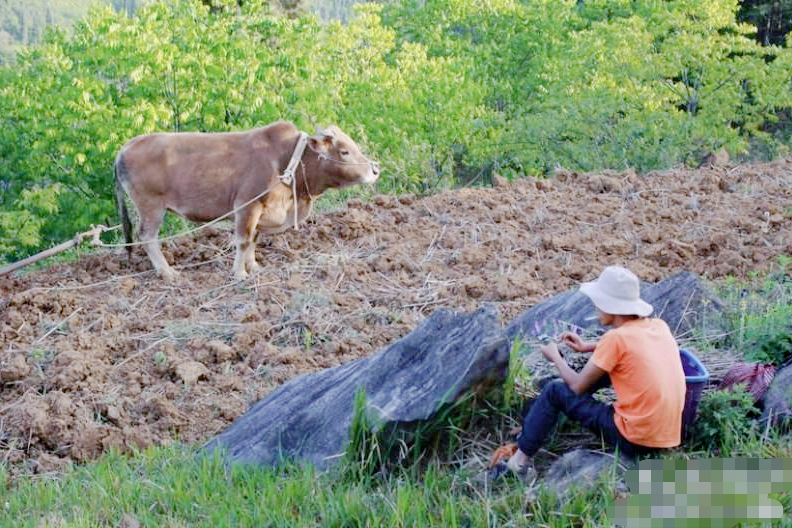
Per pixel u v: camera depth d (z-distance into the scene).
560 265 9.98
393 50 31.70
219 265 10.46
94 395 7.70
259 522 5.65
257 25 19.66
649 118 18.22
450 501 5.51
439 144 20.91
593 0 30.72
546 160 19.45
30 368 8.16
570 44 27.78
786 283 8.52
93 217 17.72
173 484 6.23
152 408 7.50
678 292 7.40
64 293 9.59
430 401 6.02
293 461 6.38
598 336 6.96
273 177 9.90
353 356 8.30
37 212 18.09
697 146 18.45
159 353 8.19
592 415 5.57
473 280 9.46
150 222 10.04
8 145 18.47
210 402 7.59
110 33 16.95
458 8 30.81
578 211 11.68
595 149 18.08
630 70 21.61
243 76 17.28
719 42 22.91
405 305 9.14
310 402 6.73
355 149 10.04
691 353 6.22
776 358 6.66
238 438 6.74
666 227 10.88
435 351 6.33
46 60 17.67
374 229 11.16
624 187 12.55
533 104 26.42
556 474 5.72
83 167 17.08
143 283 10.00
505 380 6.21
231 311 9.15
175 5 18.45
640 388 5.34
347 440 6.20
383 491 5.92
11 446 7.15
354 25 24.97
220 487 6.16
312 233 10.99
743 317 7.07
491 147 21.75
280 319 8.90
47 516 5.98
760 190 12.24
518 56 29.64
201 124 17.44
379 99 21.30
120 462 6.75
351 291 9.50
